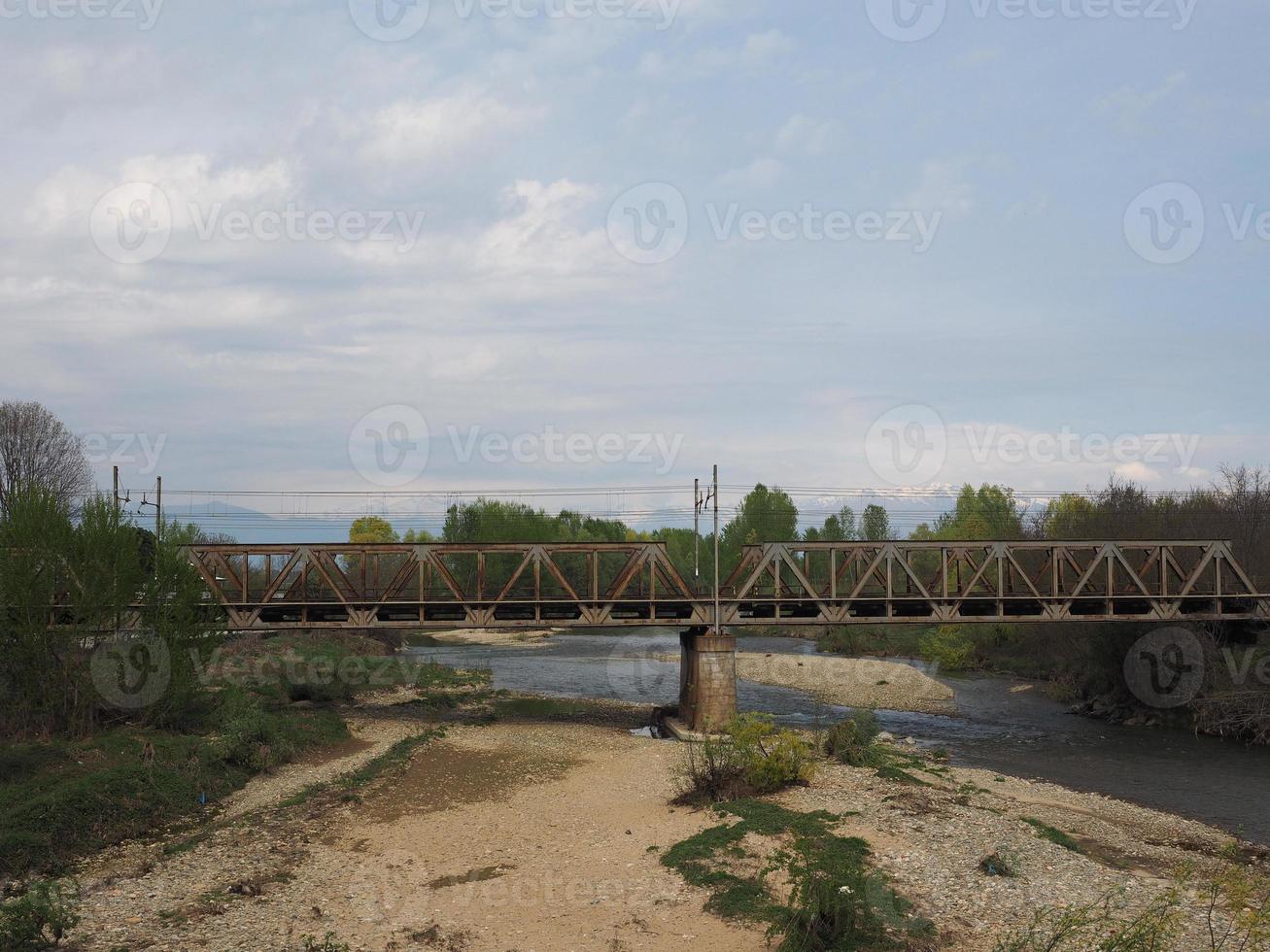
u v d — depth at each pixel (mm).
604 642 85250
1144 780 33969
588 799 29203
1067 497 74125
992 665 64875
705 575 92188
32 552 31375
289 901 19625
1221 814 29328
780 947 16328
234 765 31375
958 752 39031
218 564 42844
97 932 17500
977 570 45781
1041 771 35438
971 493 83000
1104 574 65000
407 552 42656
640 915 18484
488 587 90812
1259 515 58281
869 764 32688
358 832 25328
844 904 16875
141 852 23109
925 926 17188
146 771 27281
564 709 48188
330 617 46031
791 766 28719
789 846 22016
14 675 31172
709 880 20016
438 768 33250
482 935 17766
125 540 34125
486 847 23984
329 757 34969
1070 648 56688
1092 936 16828
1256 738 40812
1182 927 17766
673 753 36594
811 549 44125
